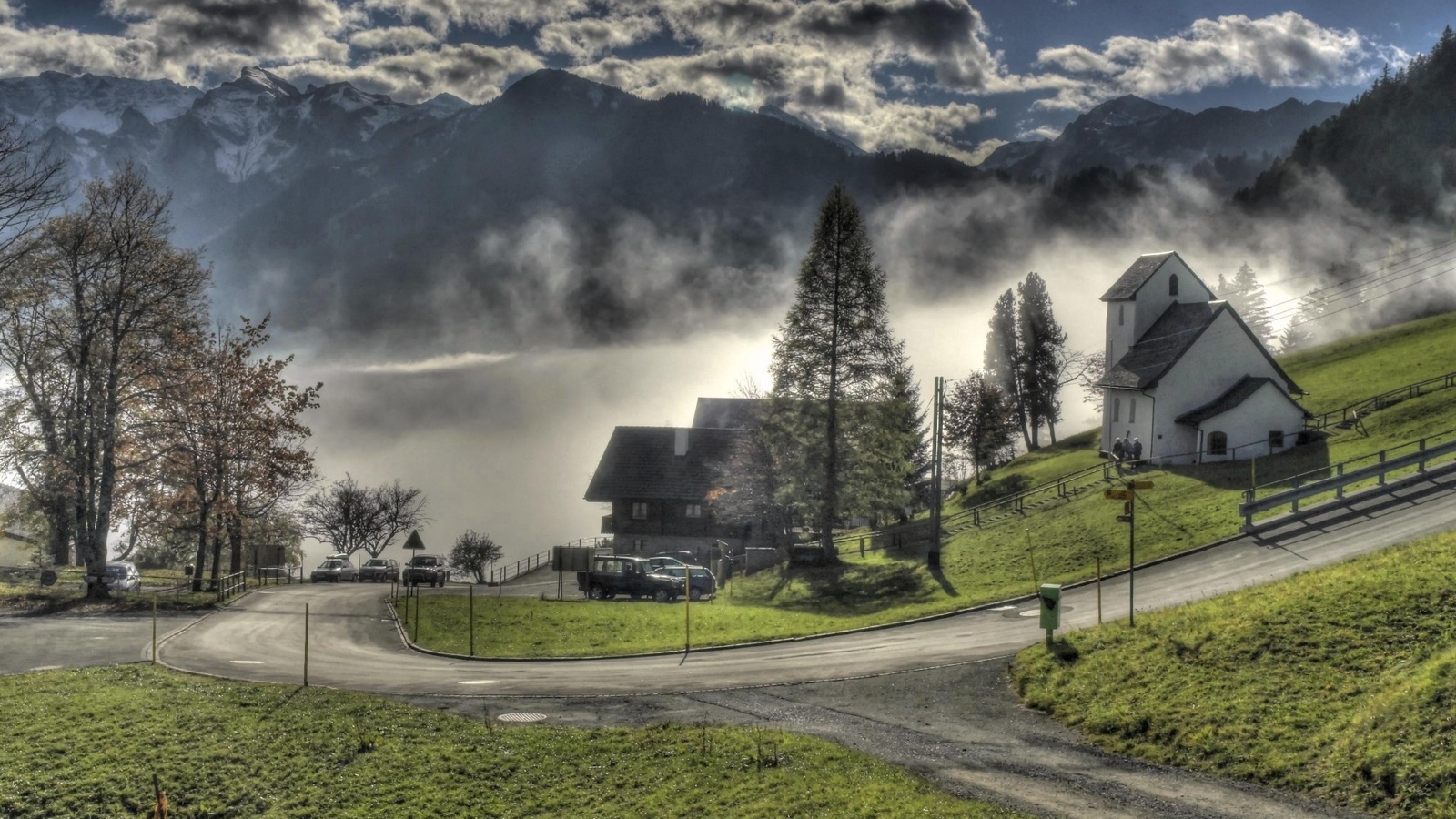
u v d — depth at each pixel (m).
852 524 84.06
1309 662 22.02
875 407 59.88
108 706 25.62
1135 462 63.19
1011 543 52.97
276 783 21.62
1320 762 18.19
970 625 34.94
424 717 25.14
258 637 37.72
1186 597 33.06
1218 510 47.41
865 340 60.44
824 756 20.81
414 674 30.86
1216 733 20.11
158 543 83.56
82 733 23.80
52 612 42.94
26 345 53.03
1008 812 17.22
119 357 51.75
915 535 63.06
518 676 30.45
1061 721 23.06
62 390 53.72
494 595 54.81
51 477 53.59
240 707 25.86
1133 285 74.25
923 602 44.91
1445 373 67.06
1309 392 74.00
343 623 41.72
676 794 19.73
